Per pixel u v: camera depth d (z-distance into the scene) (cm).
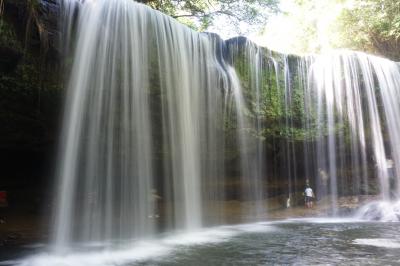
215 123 1384
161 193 1263
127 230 1109
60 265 786
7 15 912
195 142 1305
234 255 852
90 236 1037
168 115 1215
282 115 1605
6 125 1039
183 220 1248
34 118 1052
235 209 1545
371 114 1802
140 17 1173
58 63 1020
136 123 1133
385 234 1123
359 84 1803
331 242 1000
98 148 1062
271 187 1692
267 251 894
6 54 907
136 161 1137
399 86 1886
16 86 975
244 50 1520
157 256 851
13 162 1203
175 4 1994
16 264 793
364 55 1836
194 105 1303
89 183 1045
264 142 1577
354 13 2495
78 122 1026
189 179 1274
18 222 1131
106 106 1077
